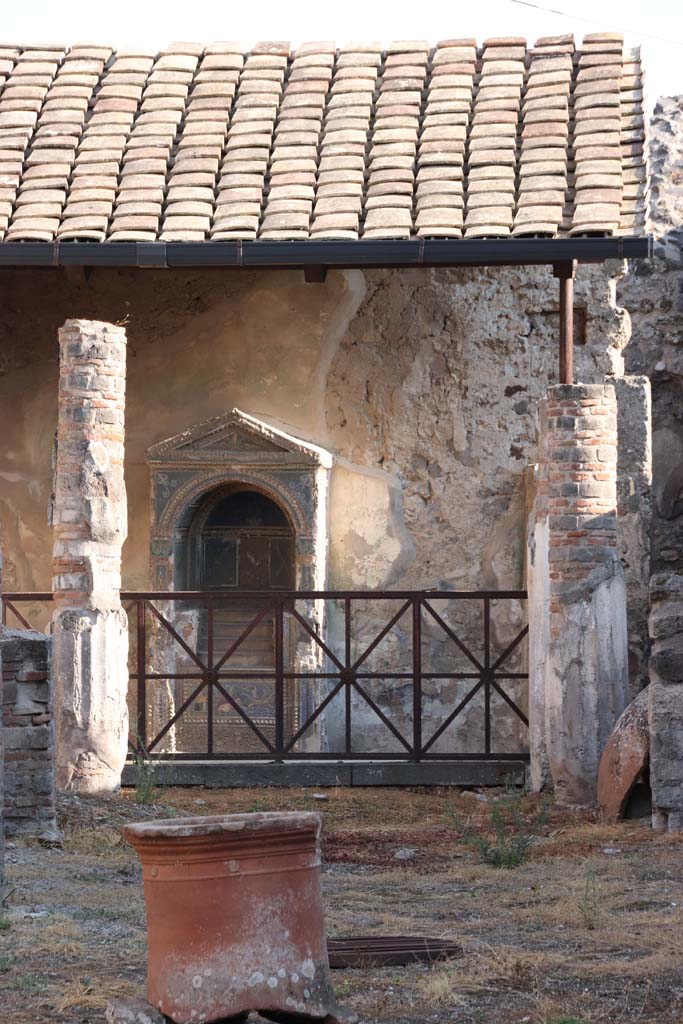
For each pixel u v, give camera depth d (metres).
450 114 13.66
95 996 5.74
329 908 7.82
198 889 5.20
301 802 12.33
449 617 14.48
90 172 13.30
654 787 10.45
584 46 14.27
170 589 14.34
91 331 12.38
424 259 12.41
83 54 14.76
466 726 14.43
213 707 14.41
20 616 13.48
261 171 13.27
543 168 12.91
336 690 13.51
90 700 12.02
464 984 6.06
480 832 10.74
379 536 14.55
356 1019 5.20
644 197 12.63
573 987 6.03
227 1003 5.14
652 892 8.19
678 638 10.46
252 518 14.85
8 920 7.12
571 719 11.99
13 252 12.60
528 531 13.52
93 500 12.23
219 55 14.63
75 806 10.74
